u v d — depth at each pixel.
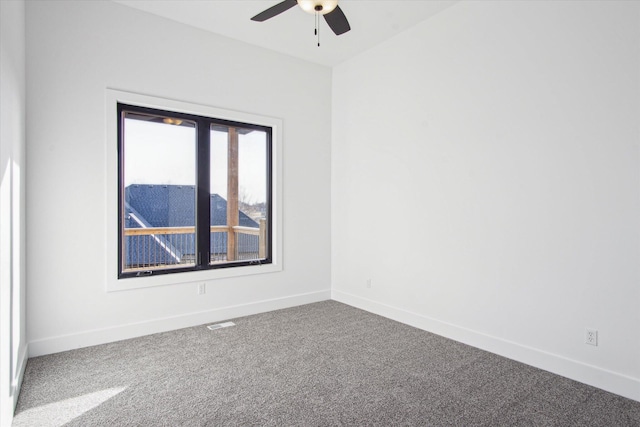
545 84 2.62
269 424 1.96
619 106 2.27
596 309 2.38
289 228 4.25
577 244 2.46
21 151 2.51
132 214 3.35
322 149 4.52
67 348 2.93
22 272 2.57
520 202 2.76
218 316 3.73
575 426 1.95
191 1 3.13
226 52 3.76
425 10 3.29
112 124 3.12
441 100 3.33
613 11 2.29
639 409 2.11
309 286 4.43
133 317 3.25
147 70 3.30
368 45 3.98
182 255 3.63
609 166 2.31
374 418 2.01
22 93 2.56
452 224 3.24
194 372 2.56
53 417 2.01
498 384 2.40
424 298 3.48
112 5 3.13
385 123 3.89
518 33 2.77
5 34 1.83
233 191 3.95
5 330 1.78
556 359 2.56
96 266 3.07
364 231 4.15
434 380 2.46
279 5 2.55
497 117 2.90
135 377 2.48
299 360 2.77
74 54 2.96
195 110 3.55
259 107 3.99
